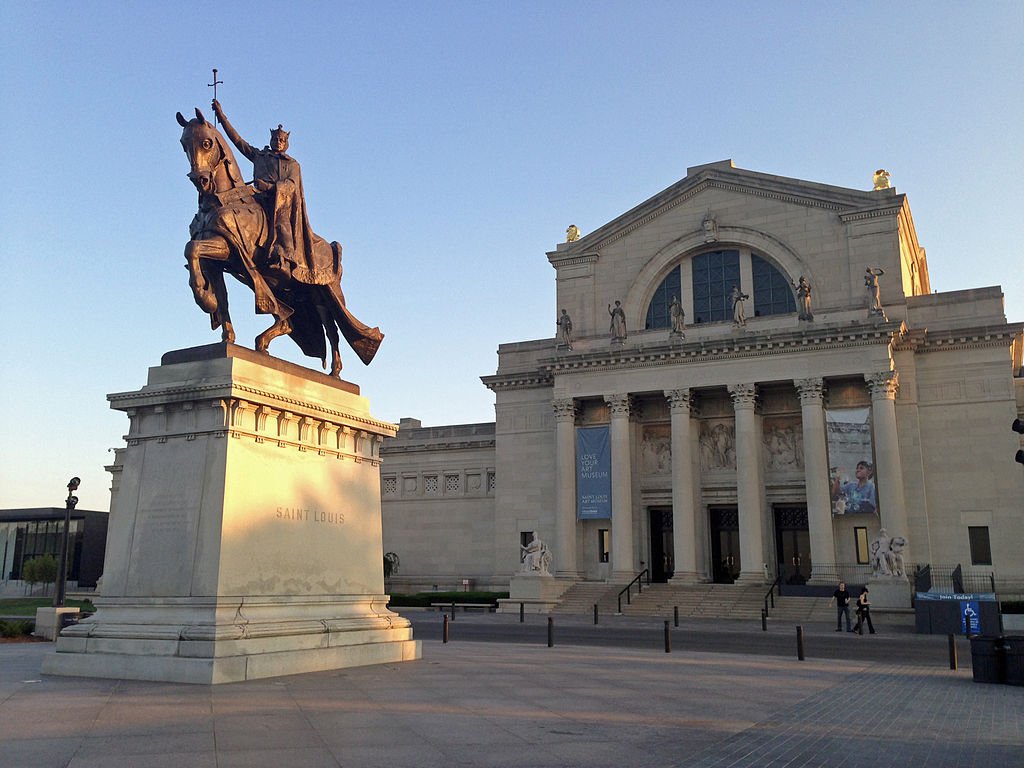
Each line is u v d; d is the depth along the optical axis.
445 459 83.44
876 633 44.25
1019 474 61.03
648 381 68.25
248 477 19.92
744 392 65.19
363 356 25.38
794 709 18.50
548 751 13.18
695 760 13.03
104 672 18.92
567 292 76.88
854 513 61.34
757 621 52.91
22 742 12.61
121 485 20.52
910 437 63.38
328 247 24.31
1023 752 14.40
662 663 27.66
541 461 75.38
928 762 13.55
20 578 99.31
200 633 18.45
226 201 21.53
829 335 62.75
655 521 72.62
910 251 75.12
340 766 11.68
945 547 61.88
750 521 63.22
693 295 73.19
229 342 20.95
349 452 23.39
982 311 64.38
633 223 75.31
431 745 13.23
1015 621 45.59
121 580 19.80
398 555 83.38
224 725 14.04
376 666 22.56
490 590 77.69
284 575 20.64
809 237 69.50
